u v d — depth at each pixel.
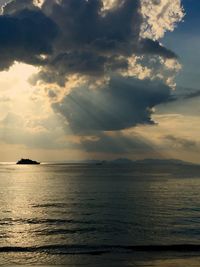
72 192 89.25
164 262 31.09
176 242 37.41
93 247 35.84
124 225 46.03
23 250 34.91
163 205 64.88
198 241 37.78
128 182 125.06
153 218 50.94
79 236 40.25
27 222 48.16
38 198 76.00
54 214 54.53
